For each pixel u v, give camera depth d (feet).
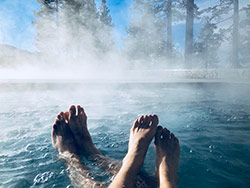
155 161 4.35
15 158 4.24
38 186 3.18
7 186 3.17
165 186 3.08
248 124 7.02
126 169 3.47
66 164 3.95
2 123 7.08
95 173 3.56
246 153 4.58
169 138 5.07
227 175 3.66
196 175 3.67
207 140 5.46
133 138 4.90
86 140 5.06
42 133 6.02
